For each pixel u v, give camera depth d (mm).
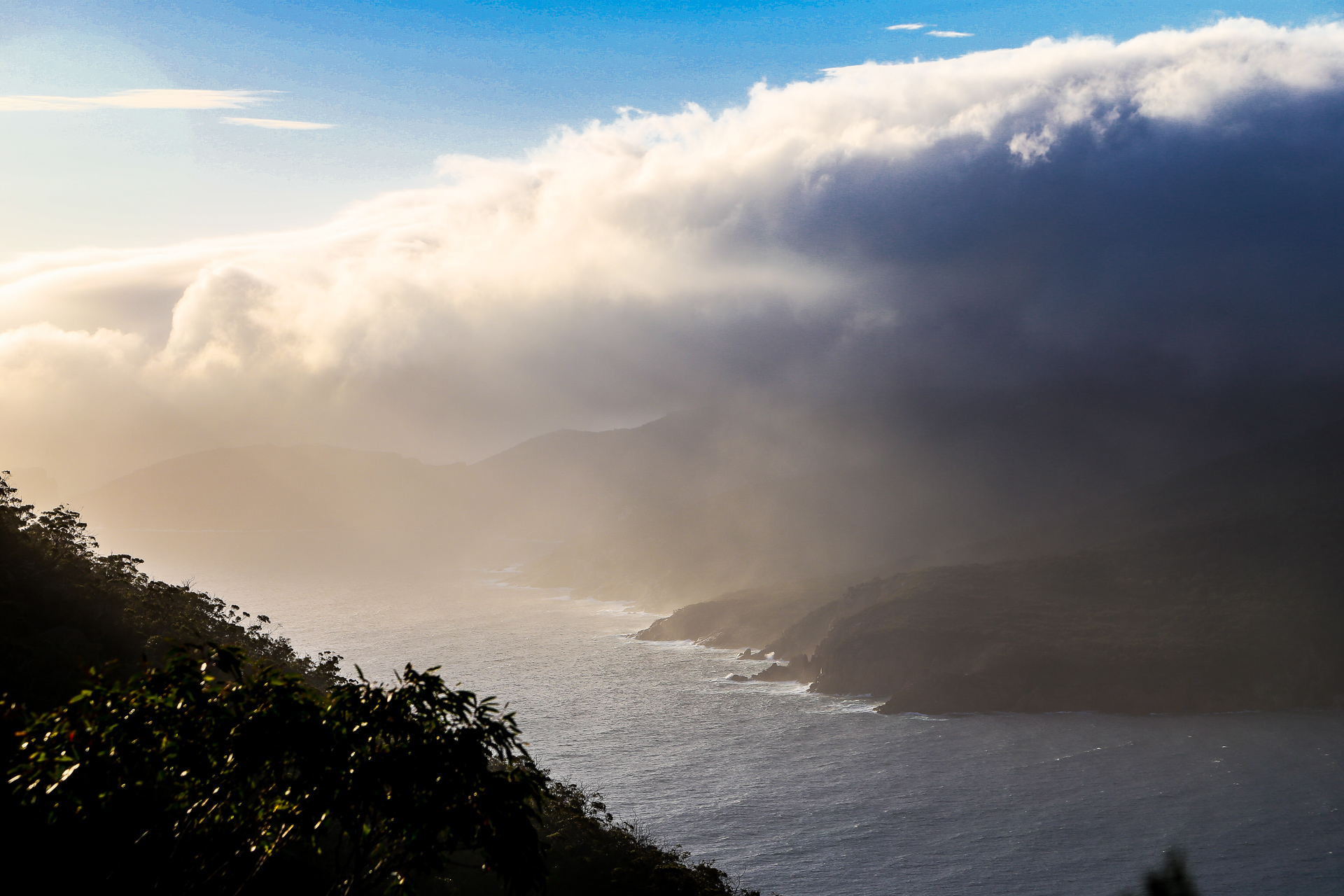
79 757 20672
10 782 22000
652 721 187375
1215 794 134375
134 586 80438
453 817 20734
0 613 60188
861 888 105812
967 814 129500
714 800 137875
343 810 20578
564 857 62188
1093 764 151000
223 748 20469
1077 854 114188
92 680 22000
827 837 121812
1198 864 110125
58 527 84562
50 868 28531
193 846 22438
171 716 20625
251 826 21531
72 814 22312
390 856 22062
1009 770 149500
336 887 22266
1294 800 130625
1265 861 110250
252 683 21547
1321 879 104875
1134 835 119875
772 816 130375
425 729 21188
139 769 21000
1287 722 176500
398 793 20516
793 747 166500
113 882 26734
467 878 52125
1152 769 147875
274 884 39938
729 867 112438
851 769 152125
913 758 157750
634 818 130250
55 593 68188
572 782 147000
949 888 105312
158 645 66875
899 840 120312
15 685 52375
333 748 20391
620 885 60375
